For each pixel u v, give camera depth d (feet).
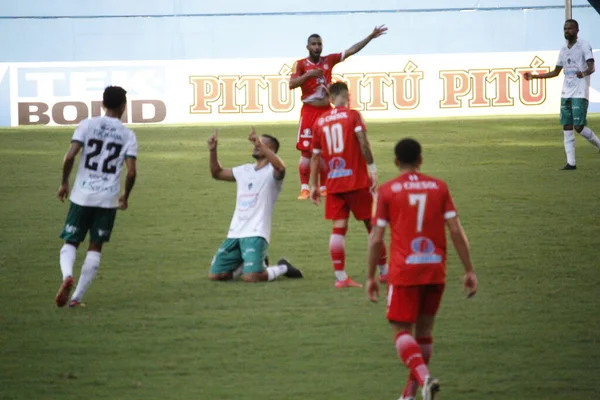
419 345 61.00
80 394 62.08
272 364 67.82
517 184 145.69
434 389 54.49
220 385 63.57
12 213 129.90
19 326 78.07
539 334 74.43
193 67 255.50
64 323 78.89
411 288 58.70
